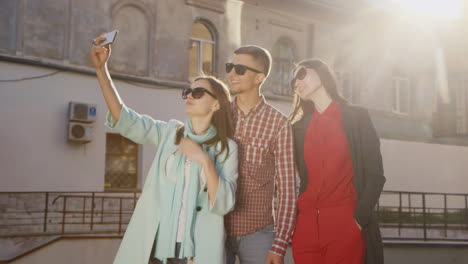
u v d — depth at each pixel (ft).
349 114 13.02
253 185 12.70
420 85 73.72
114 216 46.09
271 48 59.16
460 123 73.72
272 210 13.08
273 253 12.27
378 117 68.80
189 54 53.36
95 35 46.75
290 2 59.62
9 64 41.75
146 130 11.23
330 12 63.21
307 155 13.00
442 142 73.97
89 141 44.73
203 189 10.75
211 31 54.85
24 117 42.11
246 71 12.96
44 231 39.83
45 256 33.63
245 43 56.85
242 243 12.67
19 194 41.34
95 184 45.27
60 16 44.86
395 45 71.51
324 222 12.65
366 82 68.49
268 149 12.85
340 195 12.73
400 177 66.64
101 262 35.65
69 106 44.06
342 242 12.53
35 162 42.34
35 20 43.55
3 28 42.19
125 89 48.03
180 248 10.53
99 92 46.34
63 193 43.50
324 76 13.51
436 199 68.39
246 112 13.01
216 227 10.78
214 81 11.30
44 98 43.27
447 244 39.93
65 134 44.06
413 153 68.39
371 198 12.55
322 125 13.03
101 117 46.11
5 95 41.39
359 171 12.72
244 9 56.90
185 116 51.88
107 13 47.57
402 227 46.44
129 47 49.01
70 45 45.29
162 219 10.59
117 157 47.98
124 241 10.74
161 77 50.65
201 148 10.68
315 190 12.82
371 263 12.66
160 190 10.82
